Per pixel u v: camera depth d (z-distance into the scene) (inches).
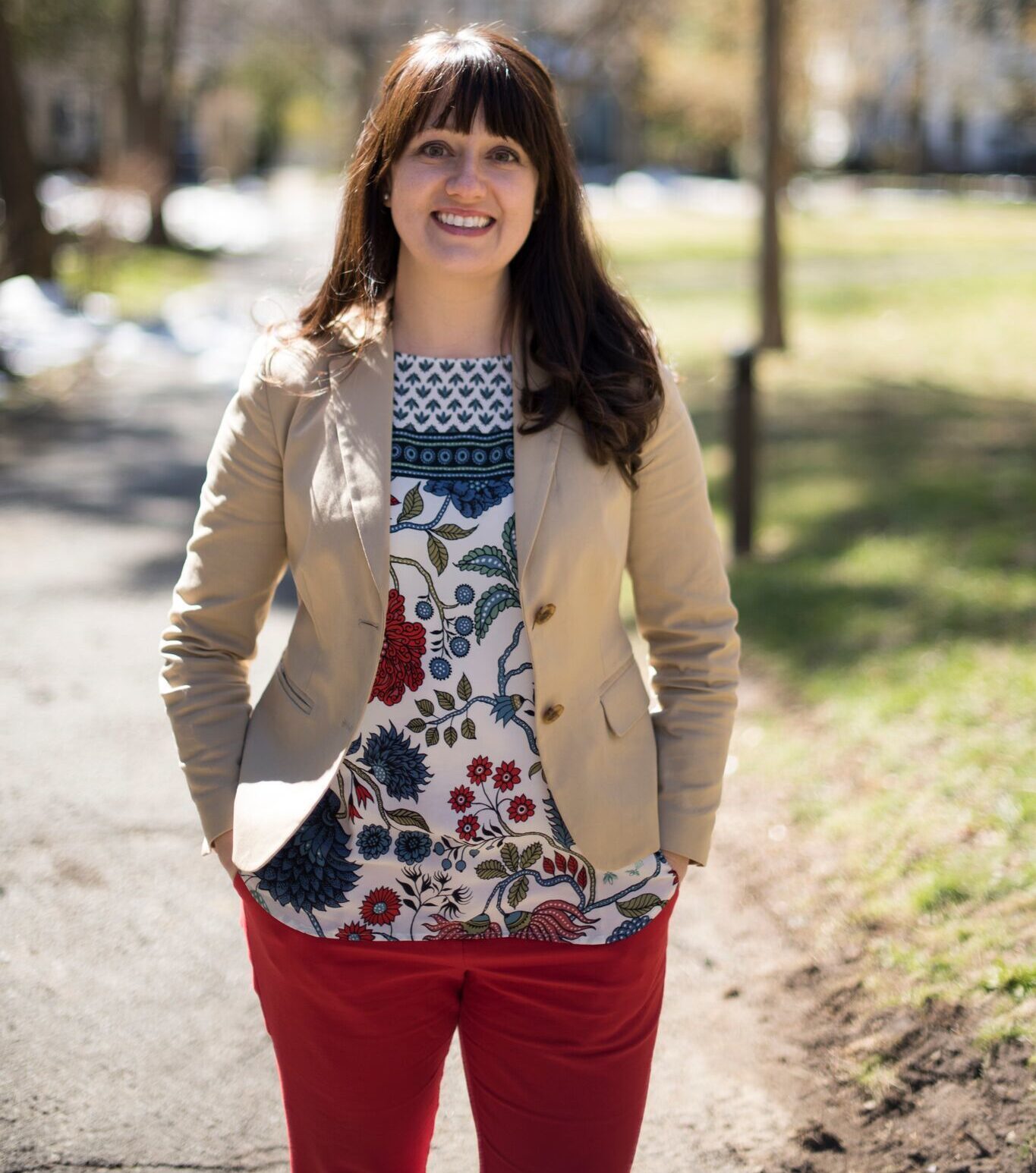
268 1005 72.9
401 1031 71.0
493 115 69.2
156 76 1200.2
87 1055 112.1
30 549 275.1
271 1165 99.8
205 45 1715.1
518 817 69.7
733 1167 100.3
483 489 69.4
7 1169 97.2
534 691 68.9
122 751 175.9
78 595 245.3
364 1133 72.8
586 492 69.2
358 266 73.2
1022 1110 98.8
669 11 1240.2
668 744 74.5
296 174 2716.5
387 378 71.1
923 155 2049.7
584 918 70.6
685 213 1608.0
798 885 140.2
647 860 72.6
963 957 117.3
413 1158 74.5
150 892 140.3
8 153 655.8
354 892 69.3
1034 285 679.1
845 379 473.1
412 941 69.3
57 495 324.2
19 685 198.8
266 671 203.0
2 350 491.8
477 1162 102.3
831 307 658.8
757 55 523.5
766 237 532.4
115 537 287.0
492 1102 72.5
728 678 75.4
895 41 1505.9
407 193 70.4
